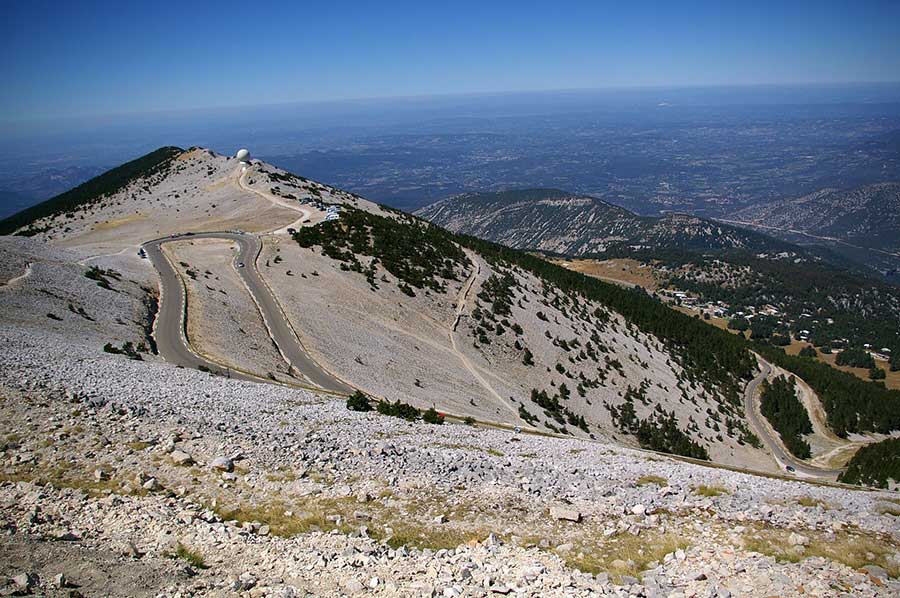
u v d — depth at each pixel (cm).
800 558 1641
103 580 1276
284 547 1611
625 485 2403
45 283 5653
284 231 10588
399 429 3188
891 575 1532
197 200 14275
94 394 2783
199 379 3744
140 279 7238
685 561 1631
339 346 6669
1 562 1294
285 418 3019
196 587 1307
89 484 1900
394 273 9456
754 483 2533
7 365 2994
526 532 1866
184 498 1892
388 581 1418
